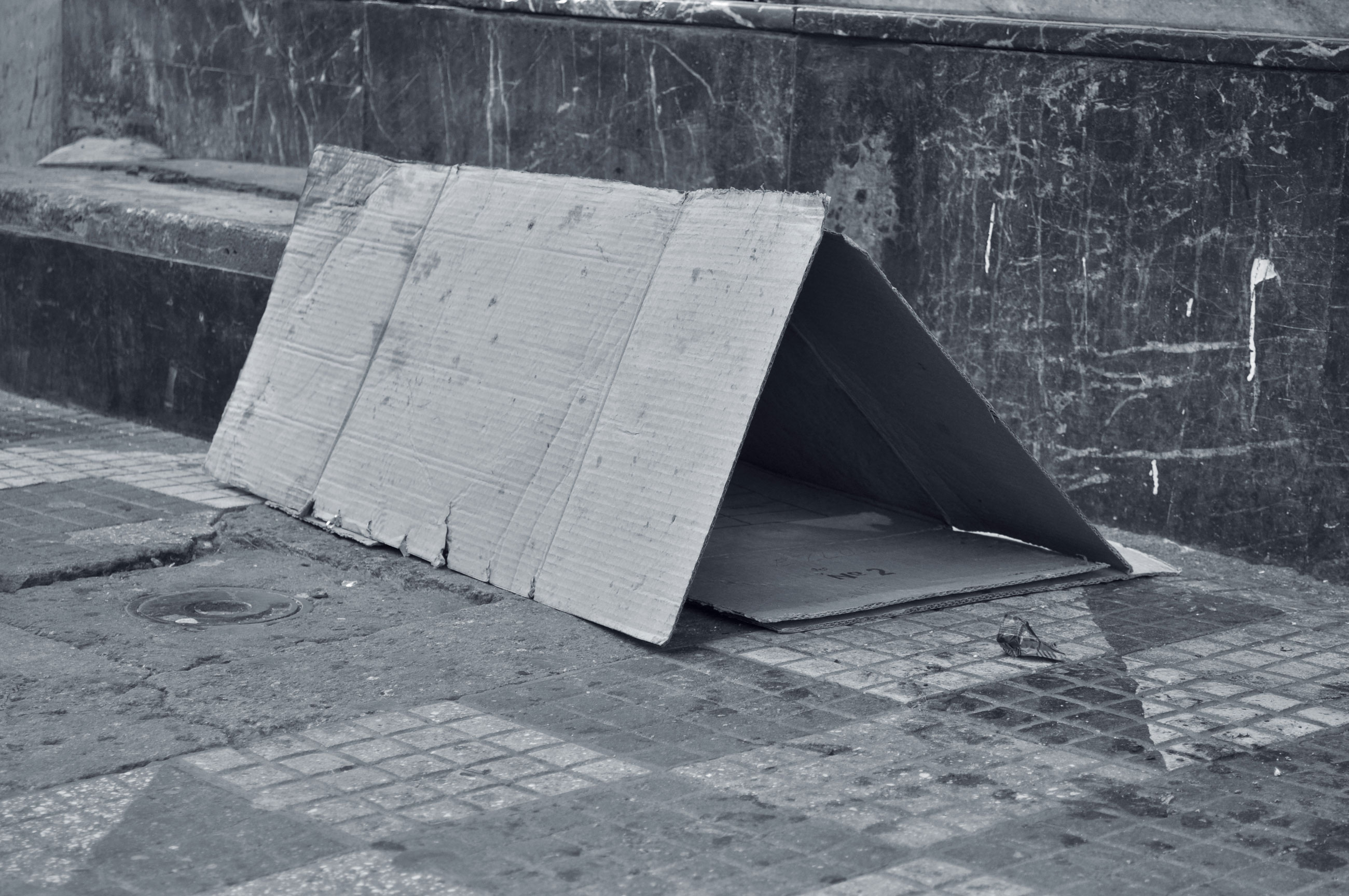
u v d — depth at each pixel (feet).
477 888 11.51
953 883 11.77
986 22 23.06
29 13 38.47
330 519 21.47
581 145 28.35
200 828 12.40
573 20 28.07
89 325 29.17
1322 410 21.04
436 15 30.40
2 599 18.60
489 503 19.67
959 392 18.93
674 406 18.11
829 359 20.62
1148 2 22.86
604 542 18.17
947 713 15.52
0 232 30.58
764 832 12.60
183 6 35.60
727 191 18.86
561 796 13.21
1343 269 20.70
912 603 18.98
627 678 16.28
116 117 37.42
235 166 34.27
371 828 12.48
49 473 24.61
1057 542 21.15
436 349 21.35
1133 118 22.16
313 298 23.54
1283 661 17.56
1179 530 22.58
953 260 24.04
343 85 32.58
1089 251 22.80
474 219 21.84
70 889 11.33
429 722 14.89
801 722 15.17
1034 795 13.55
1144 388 22.63
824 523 22.65
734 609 18.31
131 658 16.65
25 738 14.20
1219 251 21.71
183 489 23.68
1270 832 12.91
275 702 15.31
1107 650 17.75
